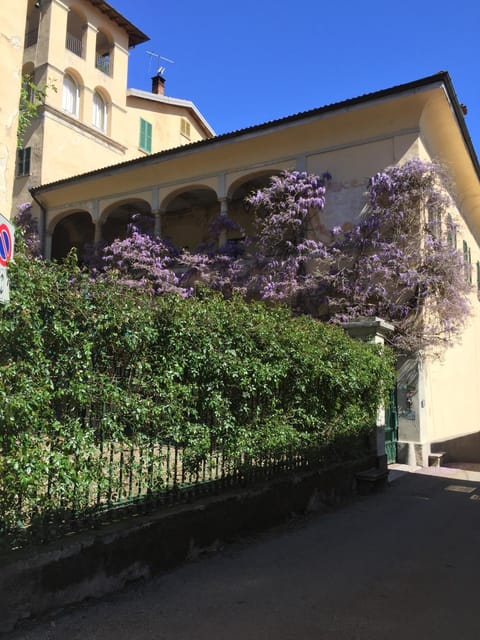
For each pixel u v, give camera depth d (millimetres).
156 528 5172
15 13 6660
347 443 9266
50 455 4133
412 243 13477
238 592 4816
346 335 9430
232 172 17250
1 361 4004
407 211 13625
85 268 4934
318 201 14852
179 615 4309
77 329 4535
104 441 4711
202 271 16469
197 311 5844
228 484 6508
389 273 13219
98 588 4555
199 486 6043
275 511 7137
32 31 23656
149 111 27141
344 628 4188
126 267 16984
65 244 23812
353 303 13766
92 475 4492
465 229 19609
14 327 4008
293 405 7445
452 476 12172
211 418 5941
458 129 15367
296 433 7379
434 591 4984
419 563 5805
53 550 4211
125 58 25766
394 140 14469
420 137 14297
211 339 5898
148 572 5062
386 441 13062
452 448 15727
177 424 5410
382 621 4324
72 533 4562
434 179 13680
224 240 17172
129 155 25688
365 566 5648
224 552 5918
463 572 5535
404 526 7422
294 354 7219
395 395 13781
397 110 14289
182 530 5516
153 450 5285
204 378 5809
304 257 14484
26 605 4012
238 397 6324
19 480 3822
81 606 4348
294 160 16031
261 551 6020
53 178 21984
